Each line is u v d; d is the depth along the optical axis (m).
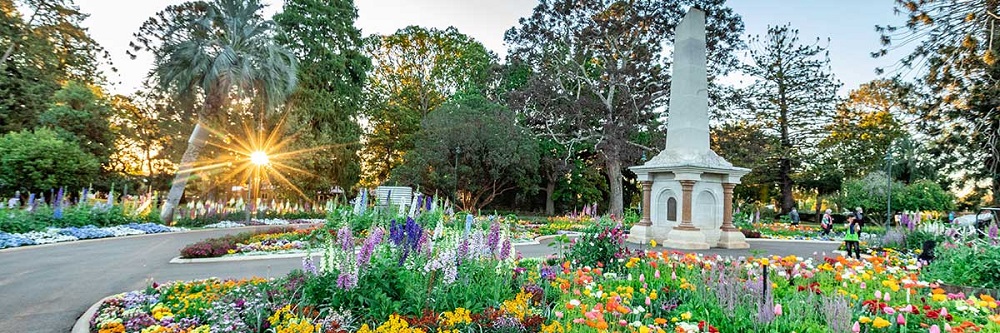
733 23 26.75
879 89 28.86
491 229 5.65
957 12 9.27
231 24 19.80
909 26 9.70
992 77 13.69
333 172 30.47
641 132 28.62
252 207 22.59
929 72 12.25
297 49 29.42
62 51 26.39
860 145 30.03
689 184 13.08
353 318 4.51
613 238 7.50
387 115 36.09
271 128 27.45
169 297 5.73
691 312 4.75
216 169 28.48
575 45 28.16
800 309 4.46
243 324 4.46
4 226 12.81
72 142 19.98
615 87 28.62
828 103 30.86
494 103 29.02
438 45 38.88
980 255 6.42
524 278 6.13
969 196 22.92
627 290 5.09
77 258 10.28
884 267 6.46
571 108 27.45
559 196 31.62
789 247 14.68
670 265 6.65
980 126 15.22
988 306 4.52
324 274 4.93
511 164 26.59
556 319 4.55
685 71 13.88
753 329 4.29
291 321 4.21
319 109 28.98
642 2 27.23
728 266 6.43
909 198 21.80
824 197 31.11
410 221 5.07
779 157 30.11
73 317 5.74
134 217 17.36
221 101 19.44
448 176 26.36
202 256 10.27
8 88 22.28
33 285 7.47
